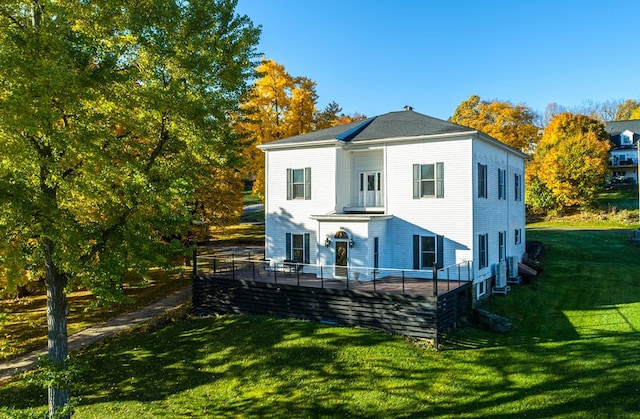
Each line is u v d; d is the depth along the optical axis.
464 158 18.70
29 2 11.09
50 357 12.55
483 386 11.97
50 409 12.23
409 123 22.22
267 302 17.98
